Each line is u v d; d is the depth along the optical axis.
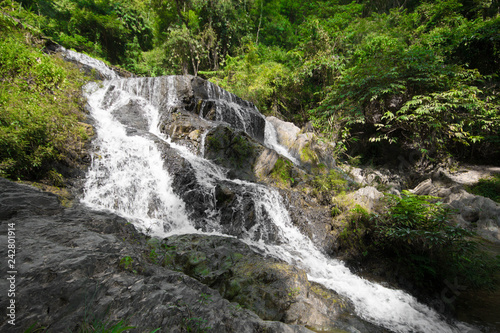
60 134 4.84
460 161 11.59
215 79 14.95
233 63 15.73
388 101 10.48
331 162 9.37
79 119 5.86
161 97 8.03
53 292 1.55
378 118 11.88
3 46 5.89
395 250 4.68
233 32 19.23
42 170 4.22
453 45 12.34
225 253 3.65
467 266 4.52
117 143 5.52
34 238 2.08
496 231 6.42
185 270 3.21
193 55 18.67
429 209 4.59
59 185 4.23
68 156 4.66
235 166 6.28
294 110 15.39
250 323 2.11
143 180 5.03
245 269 3.39
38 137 4.35
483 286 4.25
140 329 1.61
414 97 8.93
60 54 8.62
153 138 6.05
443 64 11.09
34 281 1.56
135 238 3.43
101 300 1.66
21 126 4.21
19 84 5.50
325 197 6.07
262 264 3.55
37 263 1.71
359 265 4.69
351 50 15.94
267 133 10.79
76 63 8.92
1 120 4.08
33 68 6.02
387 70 9.52
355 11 22.19
